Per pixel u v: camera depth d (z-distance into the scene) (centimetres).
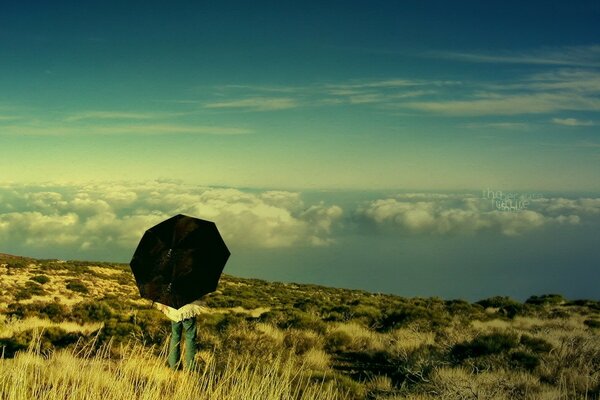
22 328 1327
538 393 973
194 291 654
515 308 3341
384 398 994
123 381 543
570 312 3341
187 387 549
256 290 4981
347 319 2534
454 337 1628
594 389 1004
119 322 1719
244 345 1305
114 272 5600
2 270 4272
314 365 1339
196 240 661
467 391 916
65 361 652
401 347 1573
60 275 4544
